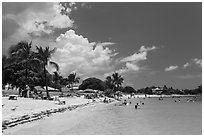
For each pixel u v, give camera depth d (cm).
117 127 2470
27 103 3650
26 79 5434
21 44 5378
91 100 7500
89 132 2183
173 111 4591
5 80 5662
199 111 4556
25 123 2517
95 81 14000
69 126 2478
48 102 4488
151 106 6319
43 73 6044
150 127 2502
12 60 5388
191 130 2350
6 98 3878
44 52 5703
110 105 6450
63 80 12375
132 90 19388
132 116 3584
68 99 6756
